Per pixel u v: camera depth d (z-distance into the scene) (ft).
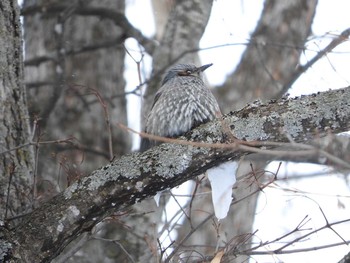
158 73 48.78
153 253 34.58
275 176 34.60
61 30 51.26
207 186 43.88
